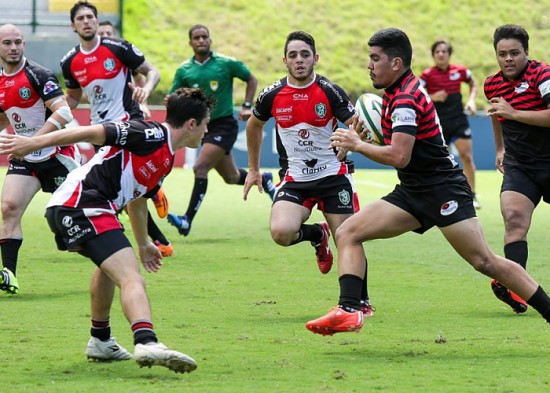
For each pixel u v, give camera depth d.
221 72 36.91
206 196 53.03
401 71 18.02
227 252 33.25
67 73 31.41
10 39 24.61
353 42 89.50
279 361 17.23
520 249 22.56
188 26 88.50
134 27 86.94
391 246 35.25
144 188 16.45
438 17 92.69
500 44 22.86
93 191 16.03
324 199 23.00
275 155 70.19
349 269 18.09
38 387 15.27
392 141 17.52
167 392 14.88
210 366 16.84
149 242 17.48
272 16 90.75
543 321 21.36
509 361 17.31
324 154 22.81
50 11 81.75
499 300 24.34
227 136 36.62
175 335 19.66
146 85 31.06
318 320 17.72
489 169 73.12
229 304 23.53
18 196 25.06
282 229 22.39
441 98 48.28
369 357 17.66
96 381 15.72
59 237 16.39
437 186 17.97
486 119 72.88
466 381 15.72
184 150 69.00
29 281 26.88
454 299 24.52
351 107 22.50
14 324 20.77
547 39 92.12
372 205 18.44
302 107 22.52
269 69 86.06
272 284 26.75
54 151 25.27
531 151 23.02
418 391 15.02
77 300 23.86
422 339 19.39
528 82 22.91
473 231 18.02
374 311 22.77
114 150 16.06
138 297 15.44
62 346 18.58
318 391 14.98
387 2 93.69
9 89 25.00
